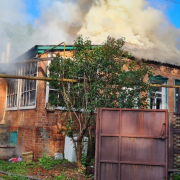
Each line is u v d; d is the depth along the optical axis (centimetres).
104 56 834
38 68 1132
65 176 823
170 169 699
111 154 709
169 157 710
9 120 1372
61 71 906
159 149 698
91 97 837
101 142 714
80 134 850
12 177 791
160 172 692
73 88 879
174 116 725
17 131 1245
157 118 705
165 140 697
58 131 1105
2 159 1098
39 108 1105
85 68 848
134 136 705
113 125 716
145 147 702
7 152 1114
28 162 1011
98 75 860
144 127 707
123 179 700
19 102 1285
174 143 718
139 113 712
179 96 1007
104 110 722
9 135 1334
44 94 1115
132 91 866
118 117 717
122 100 857
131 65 895
